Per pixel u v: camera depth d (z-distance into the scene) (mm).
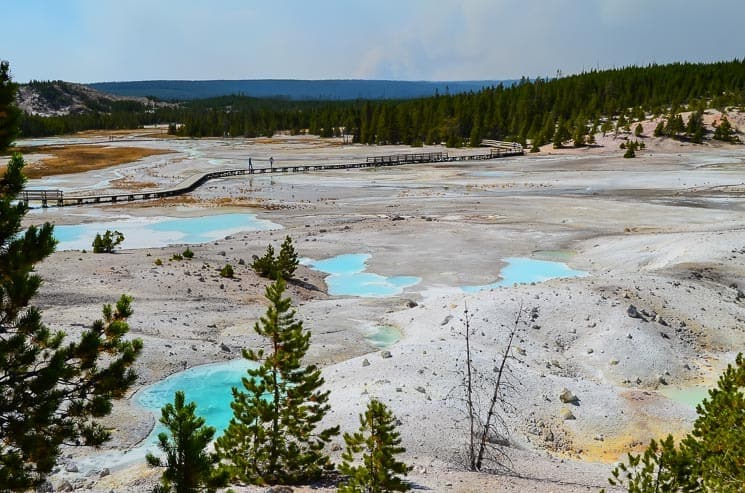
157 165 106125
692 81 170875
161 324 26188
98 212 59375
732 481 9875
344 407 18406
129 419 18344
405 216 56781
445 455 15672
